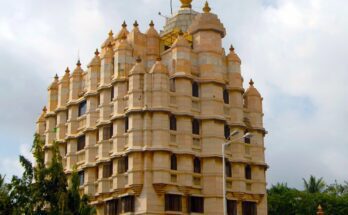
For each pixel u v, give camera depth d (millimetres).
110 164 55656
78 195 41375
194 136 54031
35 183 40875
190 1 66875
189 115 53656
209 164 53531
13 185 40781
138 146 51406
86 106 61625
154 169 50438
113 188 53375
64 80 67438
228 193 54469
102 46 64625
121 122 54656
